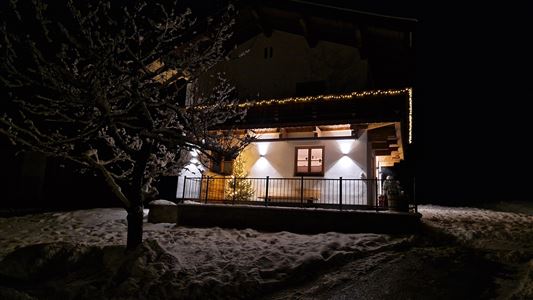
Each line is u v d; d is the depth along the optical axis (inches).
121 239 388.8
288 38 631.2
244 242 338.6
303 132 574.9
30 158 713.0
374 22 515.8
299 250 298.5
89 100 250.1
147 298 217.6
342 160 542.3
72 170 724.0
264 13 617.0
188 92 639.1
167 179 645.3
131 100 279.3
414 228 348.2
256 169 579.8
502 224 444.1
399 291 210.7
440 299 196.2
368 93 497.0
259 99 614.5
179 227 426.0
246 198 544.7
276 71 621.9
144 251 267.9
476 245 308.7
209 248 309.6
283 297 217.2
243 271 251.8
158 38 301.6
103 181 714.8
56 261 272.7
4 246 360.2
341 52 589.9
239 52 657.6
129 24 296.2
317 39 609.0
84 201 712.4
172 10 318.7
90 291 226.8
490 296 192.7
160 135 291.1
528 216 583.5
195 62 341.1
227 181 580.4
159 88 301.7
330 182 537.6
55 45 299.7
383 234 349.4
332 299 207.6
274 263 270.1
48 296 225.3
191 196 612.7
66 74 251.1
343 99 515.8
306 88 595.5
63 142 262.4
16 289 237.9
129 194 293.9
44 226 474.3
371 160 563.2
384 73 618.8
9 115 546.0
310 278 250.1
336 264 271.7
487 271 233.1
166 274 243.6
